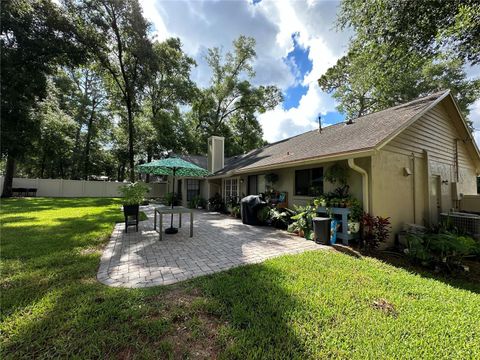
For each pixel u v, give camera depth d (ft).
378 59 23.94
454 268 12.72
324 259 13.87
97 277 10.98
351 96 59.57
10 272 11.31
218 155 46.98
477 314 8.14
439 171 23.25
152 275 11.32
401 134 19.30
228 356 5.98
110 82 59.41
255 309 8.14
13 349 6.14
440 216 21.30
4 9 34.81
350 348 6.33
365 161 17.60
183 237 19.93
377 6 20.88
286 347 6.29
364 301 8.87
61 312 7.77
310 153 22.11
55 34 40.73
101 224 23.85
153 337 6.63
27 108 42.52
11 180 59.21
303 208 22.09
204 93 78.79
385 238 16.48
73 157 84.74
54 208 37.27
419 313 8.11
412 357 6.04
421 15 19.48
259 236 20.59
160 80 69.82
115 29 47.47
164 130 70.33
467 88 46.44
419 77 47.70
